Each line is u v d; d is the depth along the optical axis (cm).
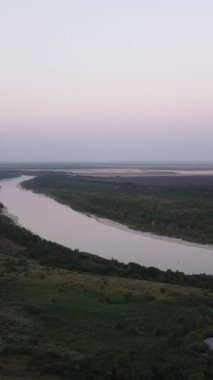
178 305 3503
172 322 3041
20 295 3872
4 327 2862
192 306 3406
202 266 5738
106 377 2020
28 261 5378
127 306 3538
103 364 2133
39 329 2986
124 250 6725
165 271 5203
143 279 4697
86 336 2873
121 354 2309
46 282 4256
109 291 3928
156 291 3934
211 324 2877
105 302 3647
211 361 2261
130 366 2080
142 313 3347
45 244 6500
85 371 2089
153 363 2123
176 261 6031
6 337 2622
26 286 4144
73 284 4162
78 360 2236
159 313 3331
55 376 2089
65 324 3128
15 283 4234
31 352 2394
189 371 2055
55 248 6200
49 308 3500
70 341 2772
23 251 6019
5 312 3284
